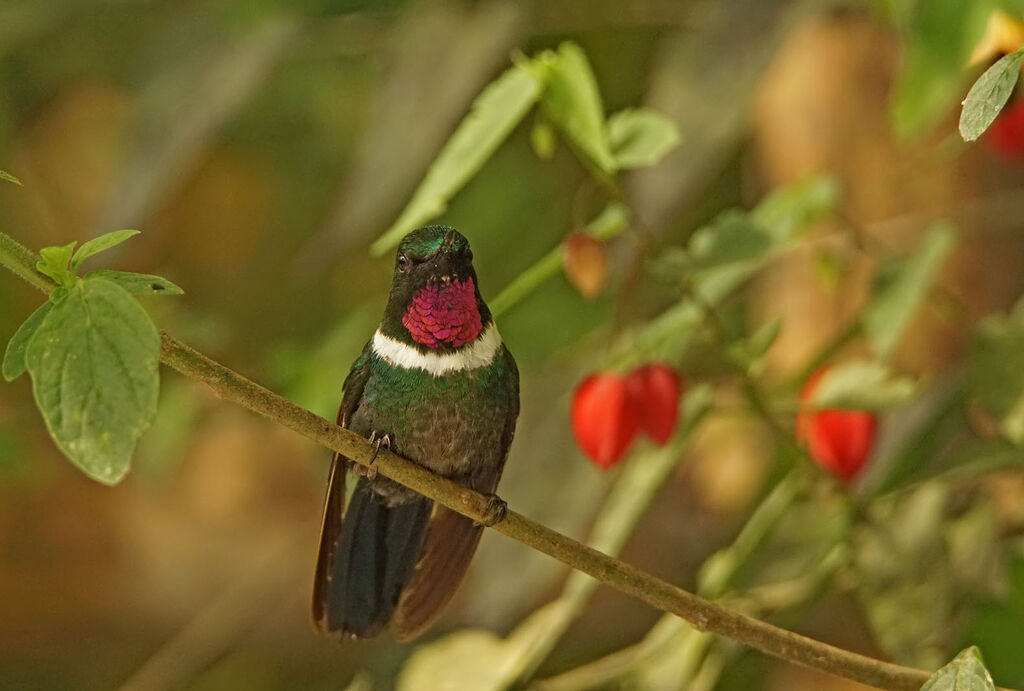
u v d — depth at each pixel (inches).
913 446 133.7
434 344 130.3
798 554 133.8
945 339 134.0
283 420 127.7
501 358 130.6
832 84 134.3
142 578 143.9
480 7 136.3
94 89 151.2
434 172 129.8
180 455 139.3
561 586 138.4
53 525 142.0
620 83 138.9
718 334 131.6
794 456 132.7
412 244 130.4
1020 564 134.3
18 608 142.8
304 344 140.5
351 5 137.6
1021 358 132.0
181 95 136.6
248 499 145.7
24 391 139.6
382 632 130.8
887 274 131.8
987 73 126.3
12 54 141.1
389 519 130.7
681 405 132.3
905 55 130.0
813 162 134.5
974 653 126.9
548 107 129.7
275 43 136.9
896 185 134.2
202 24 137.0
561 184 140.2
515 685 132.7
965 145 133.0
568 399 134.8
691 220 138.1
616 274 133.3
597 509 134.4
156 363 125.9
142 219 136.3
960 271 134.1
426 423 130.4
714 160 134.0
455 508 129.0
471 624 133.9
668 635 133.6
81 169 158.2
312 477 144.6
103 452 125.7
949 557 132.8
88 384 125.8
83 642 144.6
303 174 147.6
